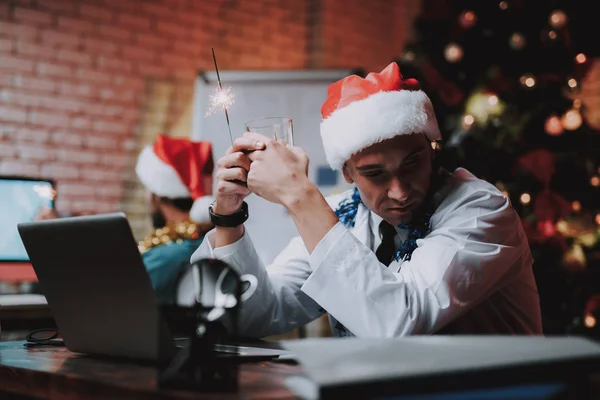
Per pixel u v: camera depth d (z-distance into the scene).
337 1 4.72
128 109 3.94
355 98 1.45
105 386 1.00
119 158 3.90
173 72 4.10
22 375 1.16
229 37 4.33
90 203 3.80
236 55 4.36
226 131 3.62
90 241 1.15
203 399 0.87
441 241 1.40
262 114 3.64
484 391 0.81
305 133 3.65
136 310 1.14
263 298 1.63
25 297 2.59
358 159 1.43
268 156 1.39
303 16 4.67
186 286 1.04
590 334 3.13
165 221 2.79
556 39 3.26
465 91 3.35
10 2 3.61
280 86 3.66
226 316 1.02
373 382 0.78
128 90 3.94
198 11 4.21
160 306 1.09
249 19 4.42
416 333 1.32
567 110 3.25
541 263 3.10
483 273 1.38
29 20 3.65
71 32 3.77
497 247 1.42
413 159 1.44
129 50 3.95
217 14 4.29
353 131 1.42
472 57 3.34
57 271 1.24
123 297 1.15
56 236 1.20
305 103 3.66
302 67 4.64
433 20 3.44
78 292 1.23
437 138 1.51
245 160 1.51
